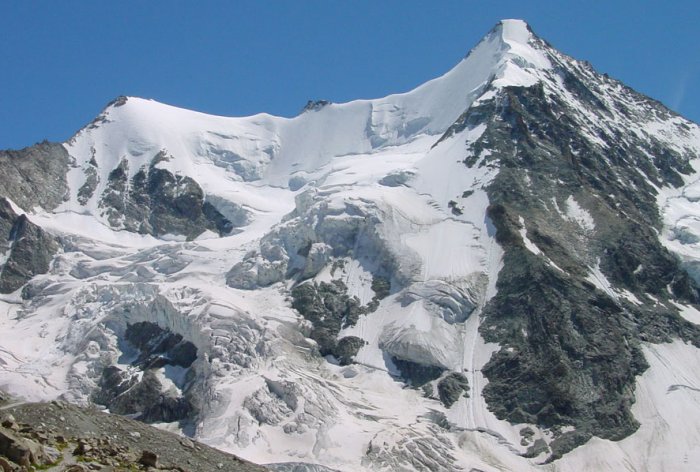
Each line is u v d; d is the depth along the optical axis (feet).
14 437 242.99
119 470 257.14
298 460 607.37
